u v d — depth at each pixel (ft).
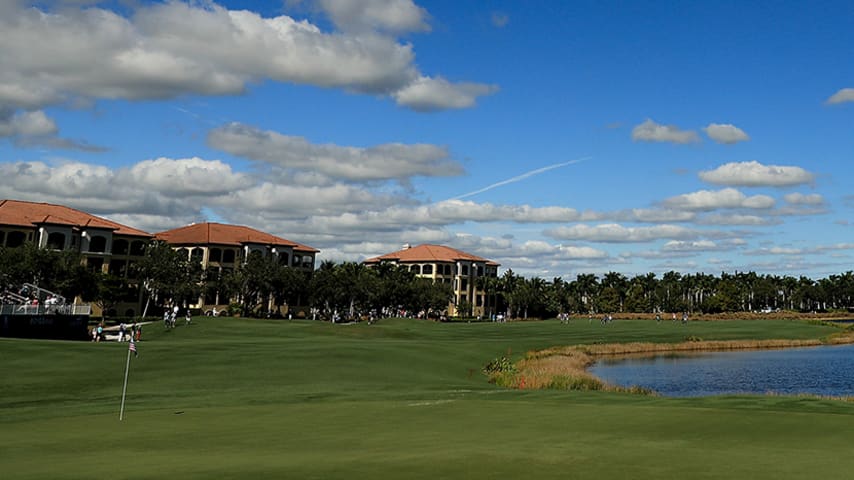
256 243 478.59
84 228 378.73
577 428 70.03
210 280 424.05
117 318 347.77
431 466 51.29
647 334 358.02
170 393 113.80
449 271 642.22
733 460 53.11
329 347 190.80
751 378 201.67
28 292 251.39
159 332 257.75
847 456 54.60
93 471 50.65
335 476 48.16
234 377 135.85
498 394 108.78
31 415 85.25
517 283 606.96
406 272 526.57
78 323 216.13
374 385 130.93
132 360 151.43
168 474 49.29
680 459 53.57
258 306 457.68
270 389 121.39
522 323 463.42
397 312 516.32
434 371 166.81
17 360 143.43
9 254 290.76
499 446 59.82
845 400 97.55
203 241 462.60
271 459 55.01
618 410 83.05
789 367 232.94
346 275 435.94
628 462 52.44
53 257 295.89
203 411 87.61
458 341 265.54
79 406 94.94
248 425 75.41
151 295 379.55
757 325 447.42
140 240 401.70
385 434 68.08
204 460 54.95
